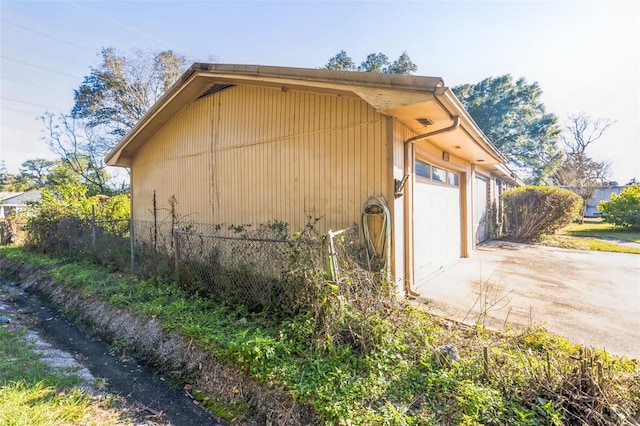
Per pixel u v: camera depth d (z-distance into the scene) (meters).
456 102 3.65
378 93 3.56
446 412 2.05
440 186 6.42
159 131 7.67
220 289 4.23
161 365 3.35
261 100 5.48
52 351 3.70
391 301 3.13
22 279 7.52
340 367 2.50
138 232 6.89
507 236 12.02
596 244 9.89
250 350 2.76
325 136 4.63
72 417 2.40
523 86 23.50
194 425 2.43
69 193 10.50
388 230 4.00
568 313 3.76
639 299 4.31
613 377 2.02
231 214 5.99
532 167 25.17
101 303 4.86
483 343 2.73
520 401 2.09
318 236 3.37
